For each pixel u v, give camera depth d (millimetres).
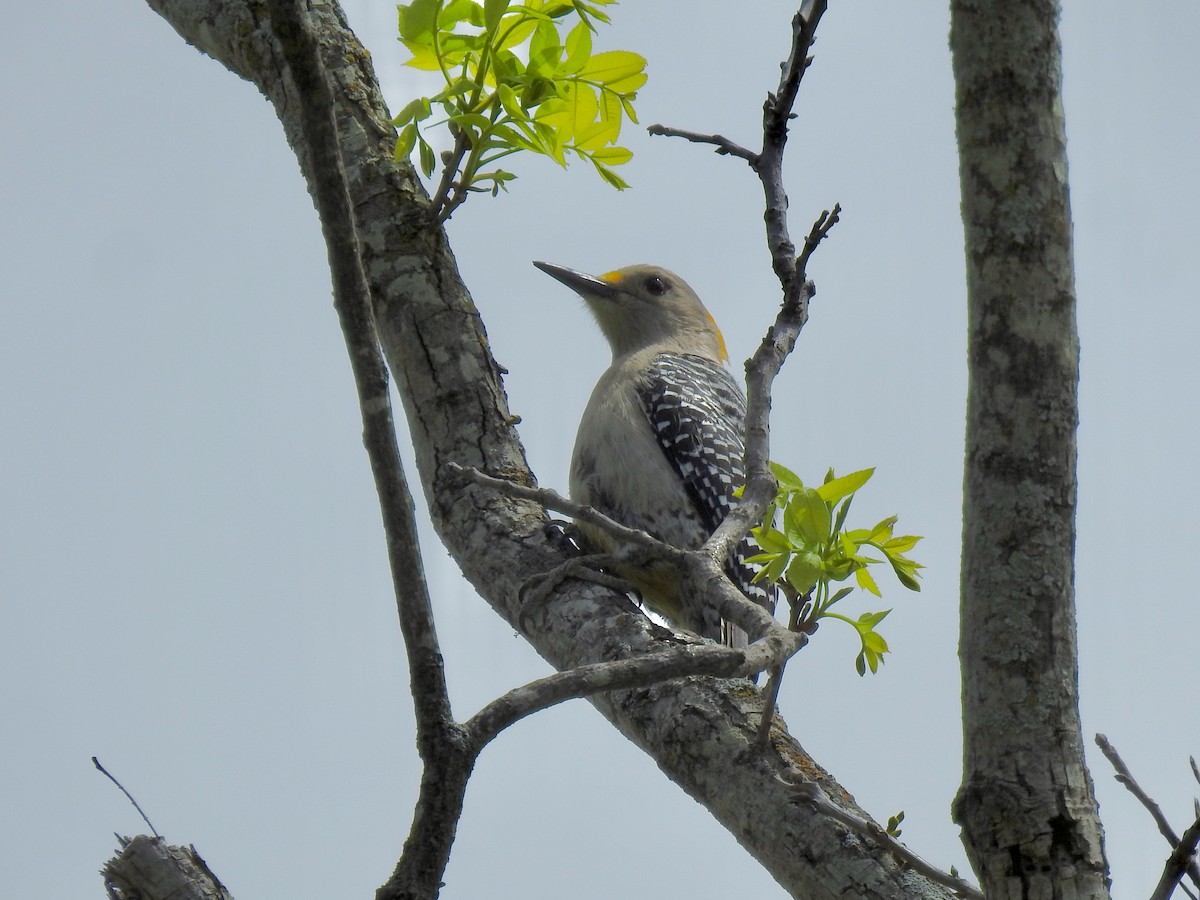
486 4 10680
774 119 9625
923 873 8094
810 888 8484
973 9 6898
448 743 6477
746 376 9188
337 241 7047
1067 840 6789
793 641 7398
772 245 9438
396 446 6949
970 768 6988
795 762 9039
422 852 6441
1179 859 6828
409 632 6602
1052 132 6926
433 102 11094
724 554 8422
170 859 7219
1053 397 6930
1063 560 6945
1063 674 6918
